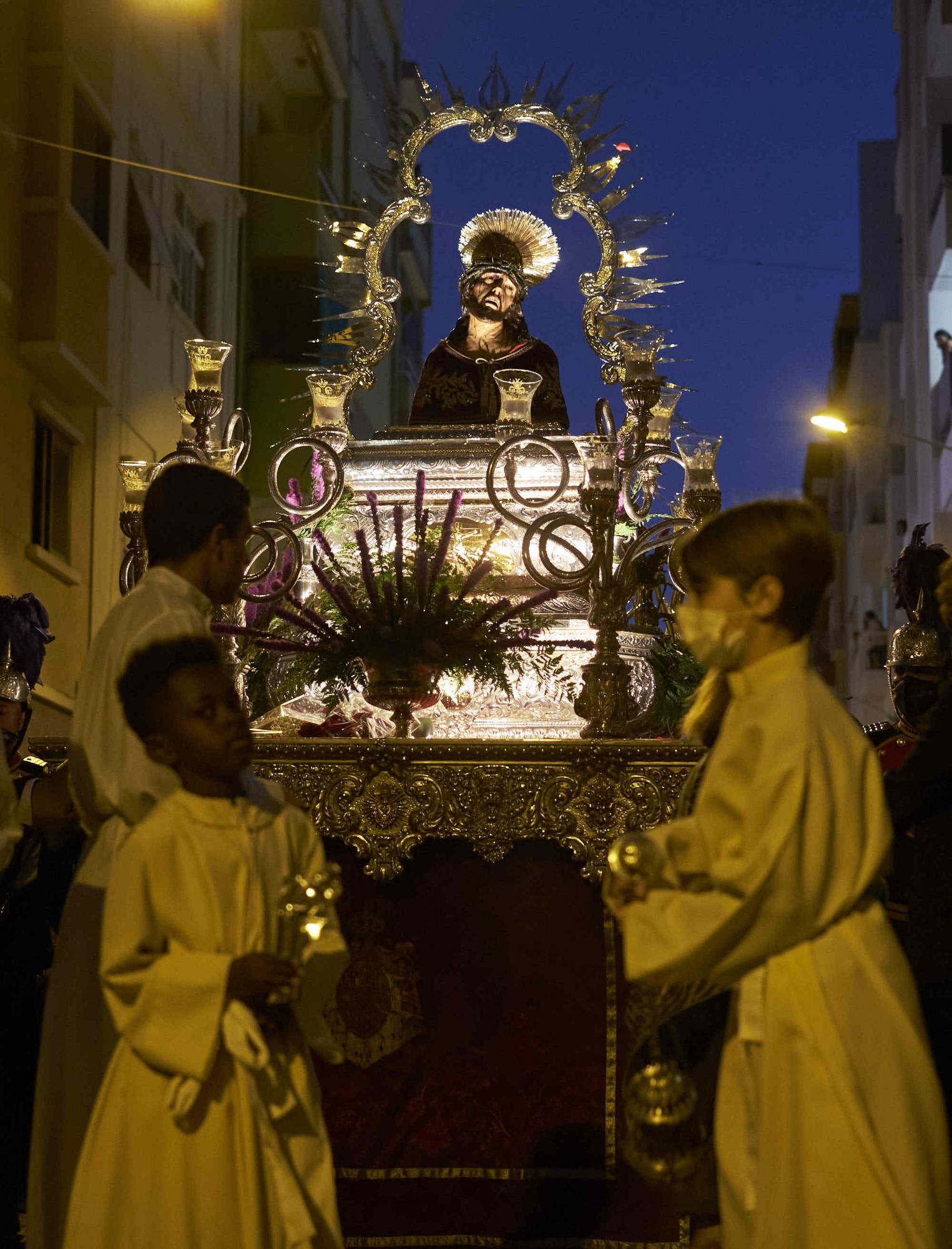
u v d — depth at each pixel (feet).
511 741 14.35
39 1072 11.65
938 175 70.90
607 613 15.29
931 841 12.39
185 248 54.24
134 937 10.03
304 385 58.95
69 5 42.47
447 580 16.69
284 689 17.22
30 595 17.08
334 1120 14.28
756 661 9.71
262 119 63.21
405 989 14.48
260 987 9.78
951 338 68.33
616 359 20.13
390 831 14.39
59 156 41.96
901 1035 8.87
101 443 46.09
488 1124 14.21
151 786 11.27
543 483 18.26
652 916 9.12
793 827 8.86
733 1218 9.21
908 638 15.69
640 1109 9.49
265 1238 9.68
